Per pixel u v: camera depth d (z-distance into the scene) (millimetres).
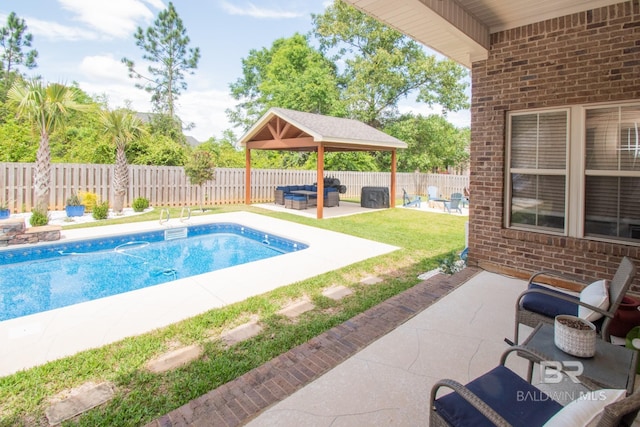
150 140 18188
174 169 14922
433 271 6273
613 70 4734
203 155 13789
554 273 3838
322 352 3465
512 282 5590
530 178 5719
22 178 11750
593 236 5156
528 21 5453
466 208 16469
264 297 4965
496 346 3588
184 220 11469
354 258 7211
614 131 4871
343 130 14352
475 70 6121
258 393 2826
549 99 5297
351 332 3891
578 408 1474
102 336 3842
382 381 2982
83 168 12797
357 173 21844
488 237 6188
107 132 12445
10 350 3541
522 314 3443
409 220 12422
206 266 7875
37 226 9406
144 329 4012
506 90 5746
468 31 5277
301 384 2943
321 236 9477
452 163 30453
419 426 2459
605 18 4770
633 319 3650
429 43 6039
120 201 12648
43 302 5746
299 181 19031
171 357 3412
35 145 17047
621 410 1317
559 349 2547
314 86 26375
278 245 9789
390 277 5926
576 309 3207
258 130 15188
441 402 1970
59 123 10406
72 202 11375
